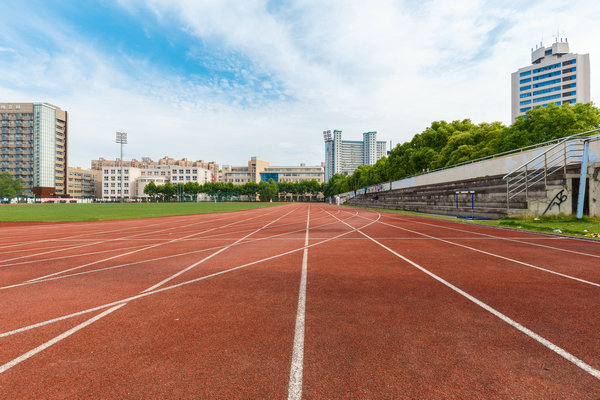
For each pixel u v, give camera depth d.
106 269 6.57
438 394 2.35
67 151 126.62
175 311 4.10
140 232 14.00
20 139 113.69
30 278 5.85
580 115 24.55
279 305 4.29
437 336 3.29
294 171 161.38
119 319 3.84
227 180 159.75
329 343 3.15
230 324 3.66
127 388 2.47
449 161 34.19
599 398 2.31
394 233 12.88
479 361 2.80
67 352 3.04
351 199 82.00
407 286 5.14
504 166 22.39
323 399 2.29
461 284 5.23
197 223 19.06
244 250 8.91
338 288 5.07
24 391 2.44
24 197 111.50
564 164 16.03
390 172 53.91
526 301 4.36
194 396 2.36
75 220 21.19
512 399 2.29
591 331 3.39
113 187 139.62
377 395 2.34
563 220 14.30
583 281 5.37
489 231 13.28
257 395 2.35
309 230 14.48
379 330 3.45
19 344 3.20
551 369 2.66
